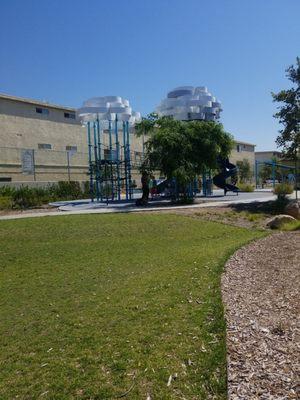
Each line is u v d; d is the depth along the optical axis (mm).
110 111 24703
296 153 21203
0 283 8070
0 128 33250
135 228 13859
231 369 3922
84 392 3791
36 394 3842
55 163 34250
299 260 8367
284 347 4336
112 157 28438
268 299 5953
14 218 16094
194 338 4699
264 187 44406
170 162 21391
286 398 3432
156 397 3613
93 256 10258
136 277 7852
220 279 7199
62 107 38219
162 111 29453
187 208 18797
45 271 8914
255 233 13172
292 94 20656
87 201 25406
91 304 6363
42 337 5172
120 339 4867
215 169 23484
